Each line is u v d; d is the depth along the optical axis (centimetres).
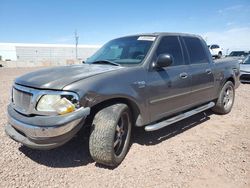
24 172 301
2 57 6338
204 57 500
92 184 279
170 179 291
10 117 310
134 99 330
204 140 412
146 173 304
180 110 429
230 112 597
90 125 321
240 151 366
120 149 333
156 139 413
